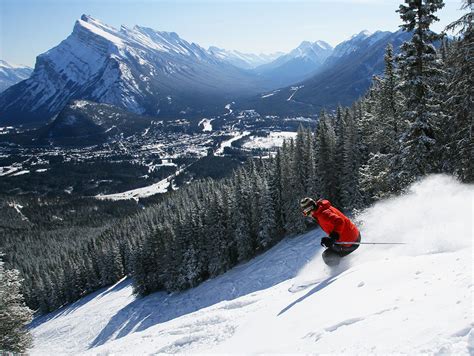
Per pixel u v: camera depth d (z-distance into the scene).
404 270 6.32
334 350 4.46
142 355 10.86
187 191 103.62
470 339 3.38
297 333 5.88
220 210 54.31
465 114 21.23
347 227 9.05
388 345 3.97
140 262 64.19
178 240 56.41
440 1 20.56
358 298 5.96
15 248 166.00
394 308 4.91
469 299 4.14
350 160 43.19
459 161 21.36
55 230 183.25
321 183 49.41
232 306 13.77
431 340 3.66
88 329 59.66
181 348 10.15
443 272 5.45
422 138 21.73
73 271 92.69
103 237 110.62
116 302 69.75
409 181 22.25
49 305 94.31
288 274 39.78
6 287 25.11
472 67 20.38
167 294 59.16
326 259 9.44
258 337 7.07
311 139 52.09
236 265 54.12
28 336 25.59
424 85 21.59
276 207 54.19
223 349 7.67
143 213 113.81
